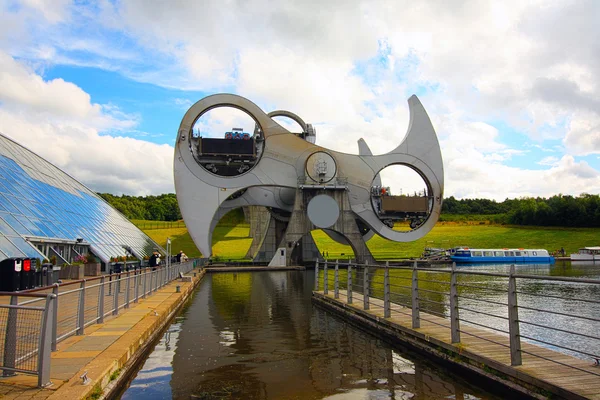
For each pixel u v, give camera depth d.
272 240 61.03
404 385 8.45
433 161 56.06
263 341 12.48
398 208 54.31
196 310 18.77
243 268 48.19
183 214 52.25
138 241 46.28
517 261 60.91
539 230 96.94
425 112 56.91
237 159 53.09
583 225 99.06
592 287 28.78
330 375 9.11
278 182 53.62
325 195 53.12
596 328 15.27
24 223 22.75
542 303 21.28
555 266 51.28
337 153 55.22
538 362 8.17
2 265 15.71
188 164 52.47
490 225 107.25
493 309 18.92
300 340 12.59
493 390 8.17
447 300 21.34
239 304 20.66
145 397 7.79
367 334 13.53
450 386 8.38
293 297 23.48
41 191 30.22
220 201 52.78
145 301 17.58
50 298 6.66
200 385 8.47
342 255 69.25
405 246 82.12
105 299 14.31
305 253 60.53
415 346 11.22
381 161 55.81
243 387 8.34
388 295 13.54
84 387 6.46
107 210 46.59
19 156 32.84
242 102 53.53
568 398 6.67
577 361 8.24
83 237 29.34
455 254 61.16
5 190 24.62
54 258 21.66
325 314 17.56
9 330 6.87
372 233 63.22
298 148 54.38
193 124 52.94
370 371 9.41
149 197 151.75
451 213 137.38
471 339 10.27
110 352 8.66
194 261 45.50
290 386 8.40
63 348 9.02
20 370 6.68
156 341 12.51
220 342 12.38
